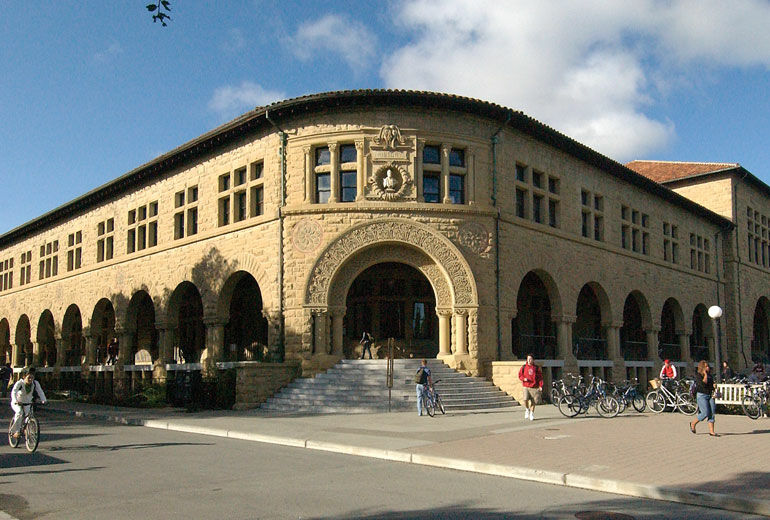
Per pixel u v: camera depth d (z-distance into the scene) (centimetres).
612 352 3409
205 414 2291
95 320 3903
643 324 3797
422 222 2600
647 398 2295
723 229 4659
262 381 2486
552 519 816
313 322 2586
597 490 1008
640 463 1161
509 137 2877
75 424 2131
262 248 2752
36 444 1388
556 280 3047
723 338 4556
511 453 1284
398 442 1457
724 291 4653
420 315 3000
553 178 3156
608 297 3409
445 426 1784
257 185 2844
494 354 2656
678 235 4166
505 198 2811
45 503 902
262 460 1292
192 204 3195
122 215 3725
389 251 2631
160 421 2027
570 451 1307
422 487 1019
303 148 2681
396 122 2630
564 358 3017
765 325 5341
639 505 903
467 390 2416
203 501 912
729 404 2162
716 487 952
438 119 2675
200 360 3256
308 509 863
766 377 2419
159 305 3309
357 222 2589
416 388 2280
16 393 1450
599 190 3450
